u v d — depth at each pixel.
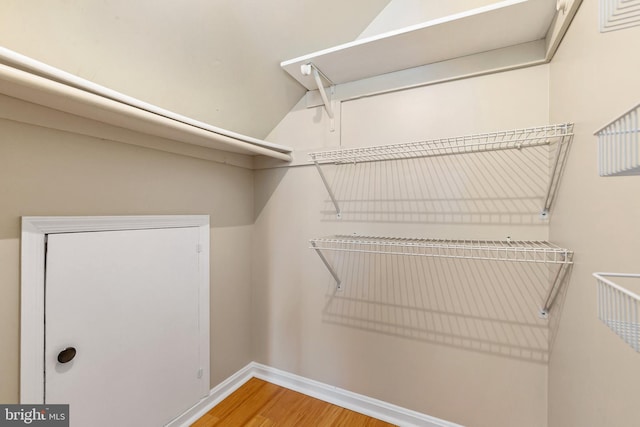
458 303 1.33
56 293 1.01
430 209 1.38
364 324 1.56
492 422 1.26
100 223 1.13
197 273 1.55
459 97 1.32
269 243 1.88
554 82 1.08
